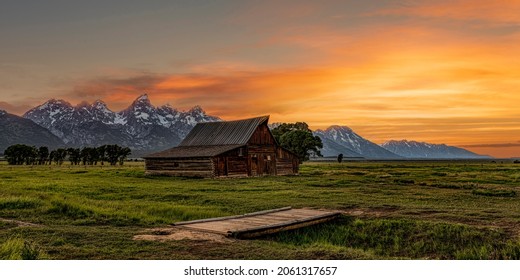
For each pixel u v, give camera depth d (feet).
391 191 112.06
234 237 51.08
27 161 428.56
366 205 84.17
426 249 55.31
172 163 187.83
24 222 57.31
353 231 62.90
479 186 126.62
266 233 56.18
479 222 64.69
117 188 117.50
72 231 50.67
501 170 250.78
